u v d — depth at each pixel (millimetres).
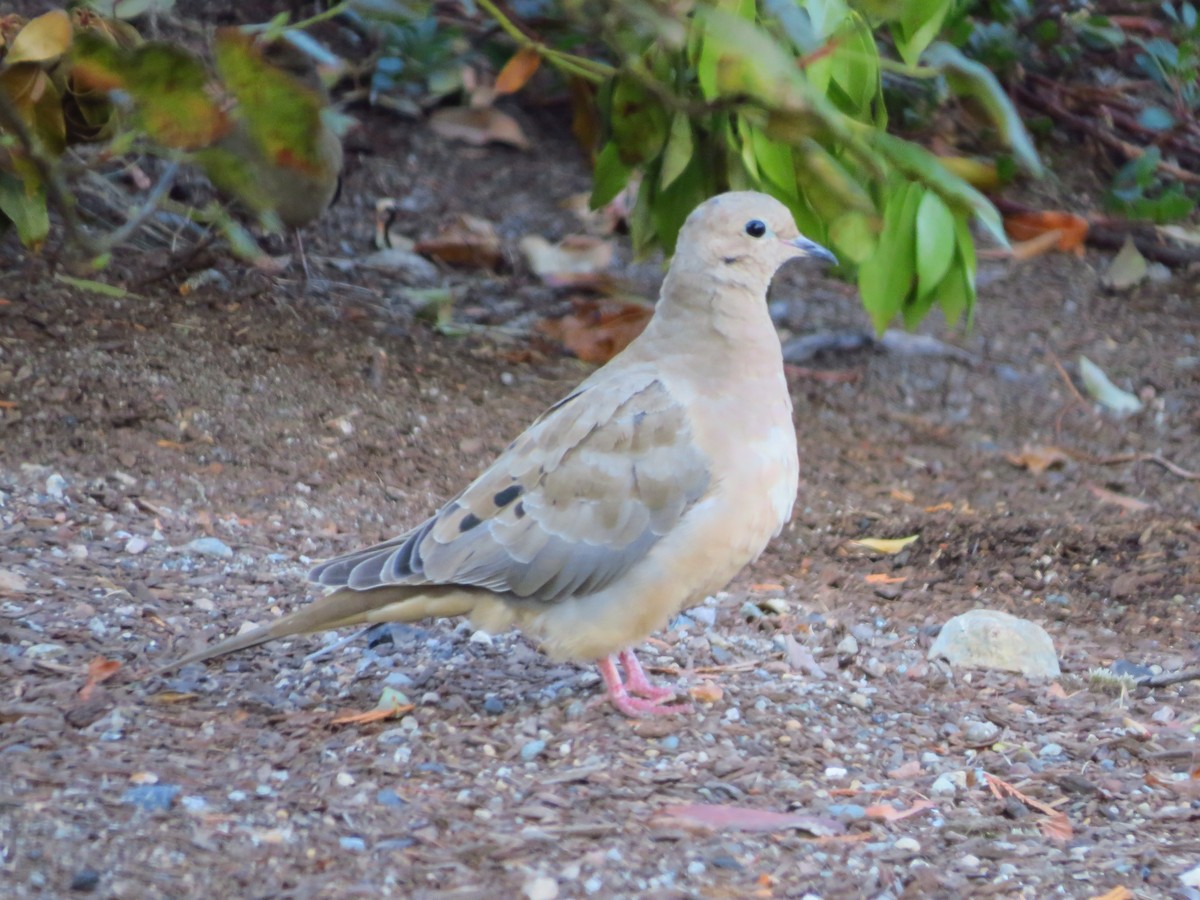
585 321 15867
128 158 15594
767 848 7473
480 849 7227
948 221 11867
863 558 12664
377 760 8156
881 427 15422
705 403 8773
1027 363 16781
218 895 6680
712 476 8656
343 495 12188
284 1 18203
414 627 10281
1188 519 13414
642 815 7703
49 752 7848
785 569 12352
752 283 8953
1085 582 12227
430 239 17219
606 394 8883
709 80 10250
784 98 8984
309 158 7879
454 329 15586
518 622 8930
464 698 9188
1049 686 10094
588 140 18156
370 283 16141
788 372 16297
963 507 13719
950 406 15984
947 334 17250
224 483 12039
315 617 8625
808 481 13992
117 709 8438
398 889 6848
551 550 8680
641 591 8688
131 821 7211
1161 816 8164
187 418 12766
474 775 8078
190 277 14961
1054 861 7559
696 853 7359
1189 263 18906
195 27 16000
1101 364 16781
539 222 17797
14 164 9945
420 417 13641
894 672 10164
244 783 7770
